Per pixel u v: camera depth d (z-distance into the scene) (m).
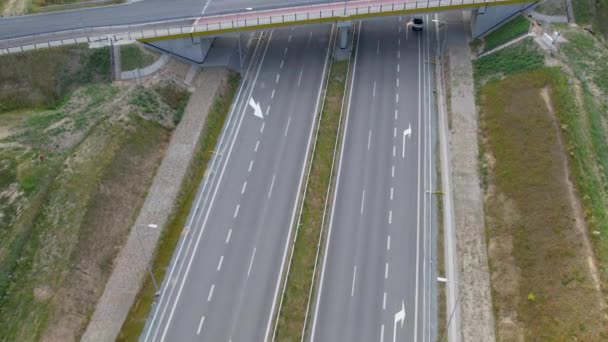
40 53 59.22
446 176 50.88
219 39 68.06
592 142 49.25
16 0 69.88
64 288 40.47
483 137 53.97
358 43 68.62
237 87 61.94
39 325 38.50
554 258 40.38
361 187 50.22
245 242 45.56
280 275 43.09
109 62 59.22
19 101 57.69
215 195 49.56
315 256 44.47
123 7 67.56
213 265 43.88
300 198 49.09
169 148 53.41
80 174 47.19
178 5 67.25
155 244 45.09
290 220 47.25
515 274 41.28
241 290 42.09
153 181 50.16
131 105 54.56
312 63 65.38
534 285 39.72
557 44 60.62
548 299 38.44
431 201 48.72
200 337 39.25
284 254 44.59
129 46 60.03
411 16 72.50
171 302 41.38
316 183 50.50
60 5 68.62
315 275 43.16
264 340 39.03
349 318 40.28
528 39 61.62
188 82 61.03
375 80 62.84
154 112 55.34
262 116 57.91
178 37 60.88
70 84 58.44
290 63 65.38
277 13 63.75
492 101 56.78
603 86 56.28
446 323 39.81
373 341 38.84
